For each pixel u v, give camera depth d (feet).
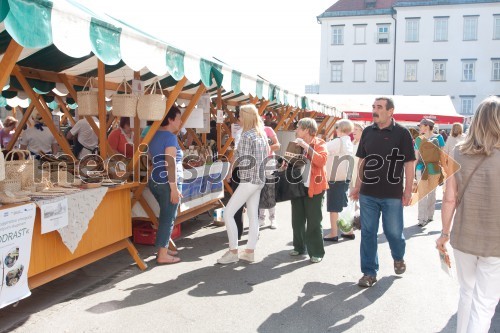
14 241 11.07
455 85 149.79
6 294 10.95
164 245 17.56
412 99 69.92
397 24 152.05
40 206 11.84
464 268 9.81
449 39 148.97
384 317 13.05
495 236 9.16
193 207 22.26
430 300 14.39
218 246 20.56
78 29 10.04
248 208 18.15
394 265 16.61
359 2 160.35
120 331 11.82
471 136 9.59
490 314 9.36
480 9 145.79
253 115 17.40
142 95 15.78
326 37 159.12
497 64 146.51
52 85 23.22
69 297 14.10
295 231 19.11
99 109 16.46
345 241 22.08
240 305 13.74
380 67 155.53
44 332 11.66
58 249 13.06
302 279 16.24
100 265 17.39
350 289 15.29
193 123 22.27
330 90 160.25
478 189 9.31
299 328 12.24
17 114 43.80
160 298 14.16
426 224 26.84
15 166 12.42
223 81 17.43
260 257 18.95
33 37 8.80
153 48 12.92
